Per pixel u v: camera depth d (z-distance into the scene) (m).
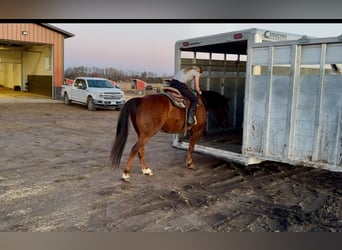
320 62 4.93
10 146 8.39
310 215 4.40
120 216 4.24
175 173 6.26
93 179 5.77
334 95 4.84
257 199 4.96
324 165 4.99
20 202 4.65
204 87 8.18
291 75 5.26
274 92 5.53
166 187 5.42
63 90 20.42
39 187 5.29
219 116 7.30
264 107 5.69
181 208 4.55
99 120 14.10
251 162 6.04
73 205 4.58
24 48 27.09
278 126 5.50
